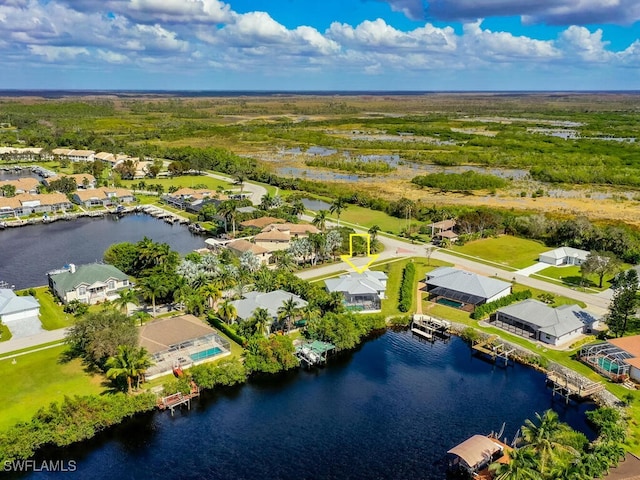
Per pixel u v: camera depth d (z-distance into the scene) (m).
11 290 116.38
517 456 59.59
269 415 79.81
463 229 173.75
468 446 67.69
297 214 193.75
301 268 141.12
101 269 120.81
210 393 85.69
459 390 87.38
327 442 73.50
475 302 117.44
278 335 96.94
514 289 128.62
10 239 174.12
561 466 60.91
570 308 107.25
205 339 96.81
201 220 196.00
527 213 196.00
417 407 82.25
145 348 86.81
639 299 110.69
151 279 109.69
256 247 146.75
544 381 90.25
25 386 83.06
